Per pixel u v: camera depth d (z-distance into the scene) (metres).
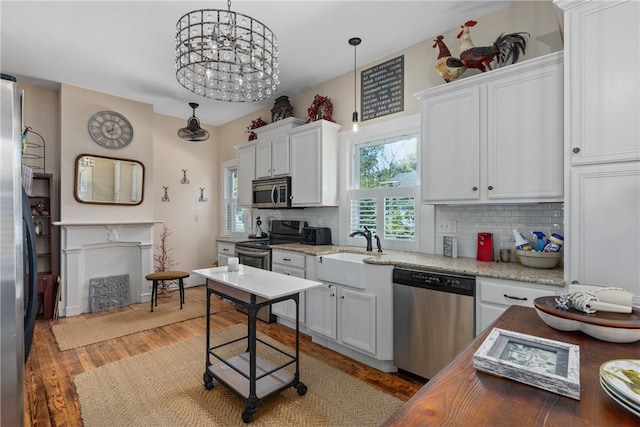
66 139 3.83
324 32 2.80
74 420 1.86
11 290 0.90
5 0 2.31
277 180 3.92
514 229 2.41
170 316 3.73
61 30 2.71
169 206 5.08
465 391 0.69
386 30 2.79
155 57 3.18
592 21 1.68
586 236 1.68
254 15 2.54
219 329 3.31
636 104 1.56
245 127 5.11
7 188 0.90
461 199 2.37
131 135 4.33
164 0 2.35
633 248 1.56
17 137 0.93
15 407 0.91
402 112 3.09
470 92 2.33
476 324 2.03
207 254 5.57
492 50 2.29
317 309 2.91
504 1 2.41
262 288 1.86
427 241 2.90
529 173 2.06
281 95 4.24
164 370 2.44
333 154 3.57
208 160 5.61
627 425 0.57
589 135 1.68
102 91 4.06
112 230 4.11
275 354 2.72
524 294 1.84
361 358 2.61
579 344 0.91
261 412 1.94
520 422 0.59
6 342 0.89
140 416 1.89
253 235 4.67
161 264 4.91
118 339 3.05
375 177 3.37
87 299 3.95
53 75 3.60
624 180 1.58
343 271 2.66
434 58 2.88
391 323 2.40
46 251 3.88
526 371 0.71
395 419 0.61
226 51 2.13
